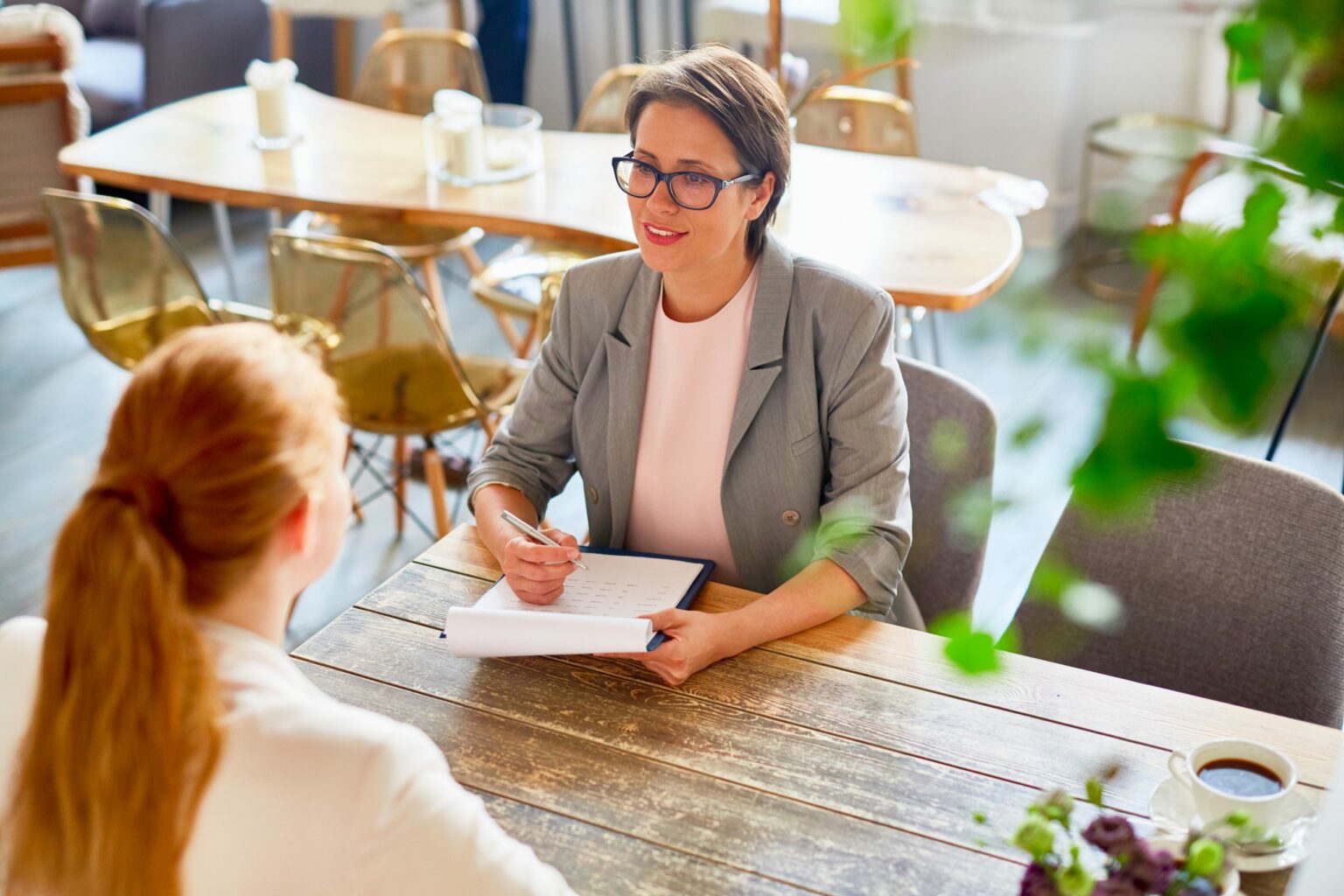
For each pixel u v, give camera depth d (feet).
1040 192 9.73
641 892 3.54
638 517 5.57
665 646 4.43
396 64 12.92
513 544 4.86
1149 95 15.05
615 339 5.40
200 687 2.57
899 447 5.19
